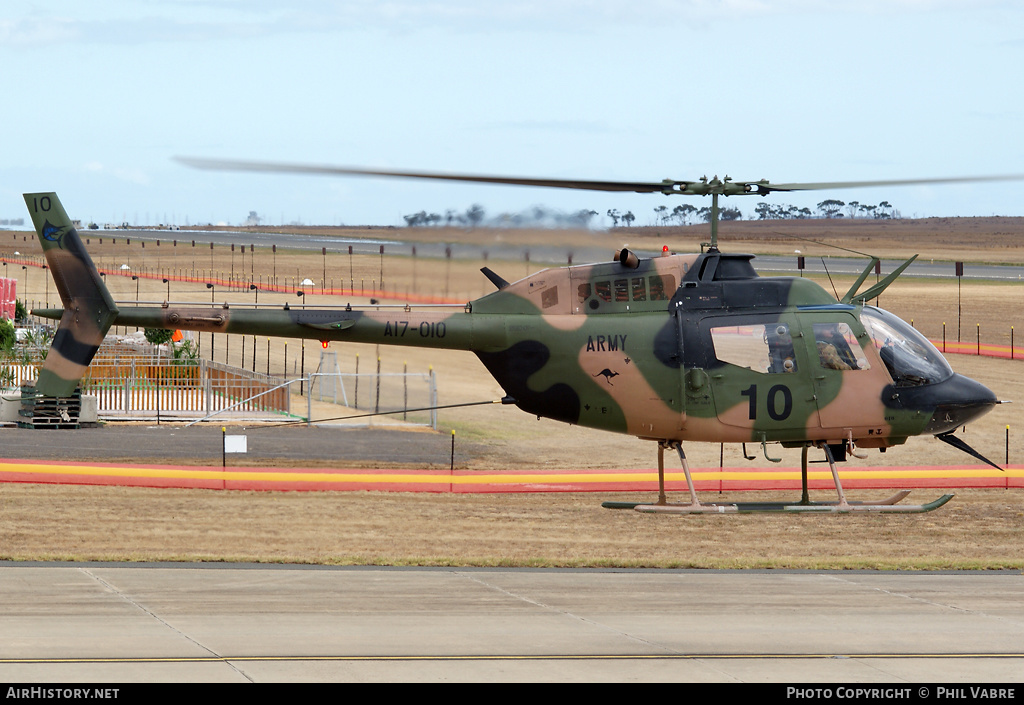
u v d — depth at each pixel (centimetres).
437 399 8238
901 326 4384
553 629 2791
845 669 2498
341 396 8394
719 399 4234
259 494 4862
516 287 4341
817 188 3938
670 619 2920
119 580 3228
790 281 4356
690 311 4281
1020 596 3269
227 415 7288
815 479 5456
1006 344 10512
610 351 4250
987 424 6950
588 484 5306
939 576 3569
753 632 2802
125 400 7394
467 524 4369
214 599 3022
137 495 4722
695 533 4300
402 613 2925
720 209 4416
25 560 3466
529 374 4316
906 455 6062
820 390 4259
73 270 4412
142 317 4416
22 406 6712
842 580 3478
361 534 4128
